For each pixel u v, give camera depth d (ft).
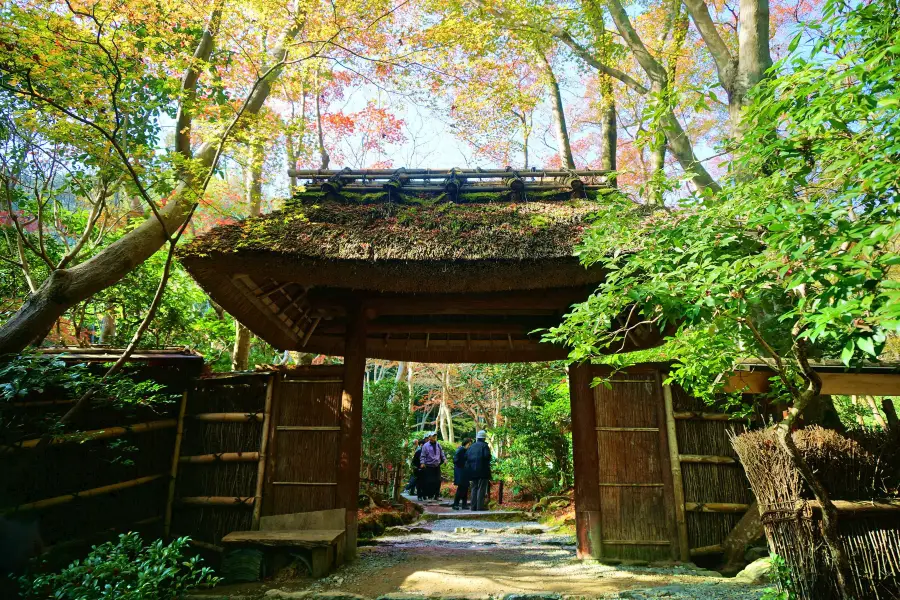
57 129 14.96
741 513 17.34
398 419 36.24
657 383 18.47
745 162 9.96
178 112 18.90
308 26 18.44
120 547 11.25
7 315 19.94
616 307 10.77
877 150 7.36
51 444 13.44
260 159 17.75
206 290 16.08
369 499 31.12
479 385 57.36
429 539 23.02
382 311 19.57
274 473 17.72
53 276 16.49
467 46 19.52
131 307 26.78
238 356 29.91
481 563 16.94
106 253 17.83
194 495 17.70
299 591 13.84
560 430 35.88
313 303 19.13
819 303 7.02
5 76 14.40
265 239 15.53
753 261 8.25
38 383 11.76
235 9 17.40
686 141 21.18
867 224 7.14
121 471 15.97
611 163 34.22
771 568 11.31
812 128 8.27
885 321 5.44
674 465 17.60
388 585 14.42
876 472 11.05
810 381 9.81
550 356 22.66
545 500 33.60
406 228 17.08
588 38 24.12
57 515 13.76
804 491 10.71
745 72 19.36
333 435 18.04
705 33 20.75
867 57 7.67
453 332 21.68
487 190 20.18
